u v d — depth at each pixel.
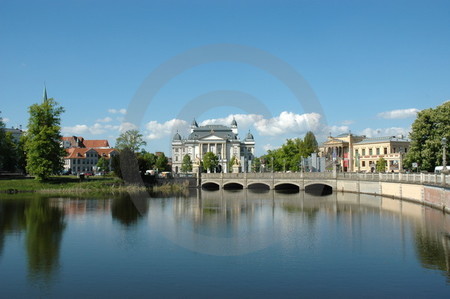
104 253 37.06
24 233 47.09
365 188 93.69
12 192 101.44
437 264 32.50
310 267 31.92
